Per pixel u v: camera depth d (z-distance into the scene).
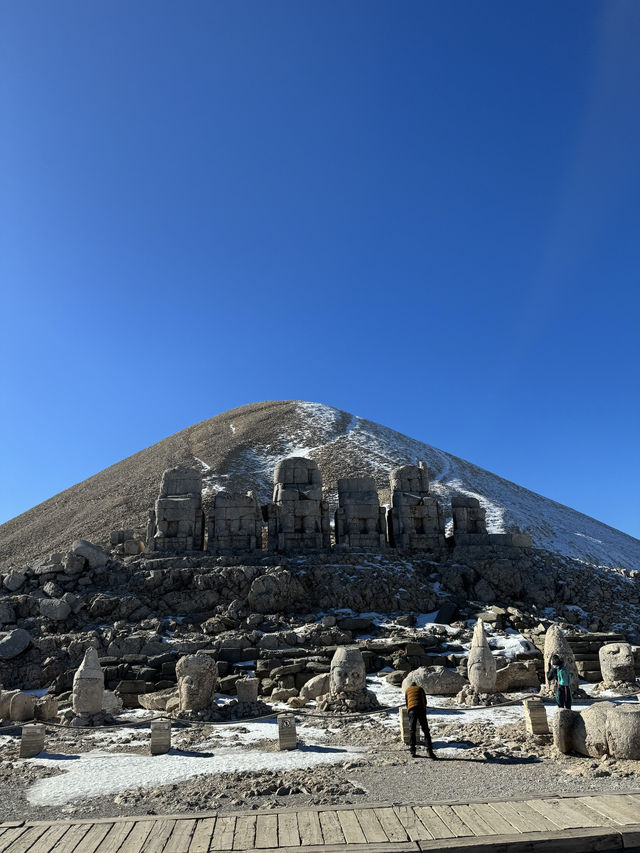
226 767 9.87
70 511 72.69
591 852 5.93
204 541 28.91
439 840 5.98
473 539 27.48
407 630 20.73
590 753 9.48
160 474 75.12
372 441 85.75
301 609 22.55
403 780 8.60
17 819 7.43
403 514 27.66
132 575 23.19
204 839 6.17
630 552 72.69
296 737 11.19
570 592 25.12
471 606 22.97
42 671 18.50
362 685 14.80
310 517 26.95
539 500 86.25
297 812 6.89
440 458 88.94
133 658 18.14
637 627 23.20
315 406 101.56
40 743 11.29
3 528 78.38
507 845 5.89
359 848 5.83
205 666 14.41
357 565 24.56
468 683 16.22
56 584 22.55
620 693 15.25
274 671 17.27
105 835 6.34
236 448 81.00
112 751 11.43
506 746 10.58
